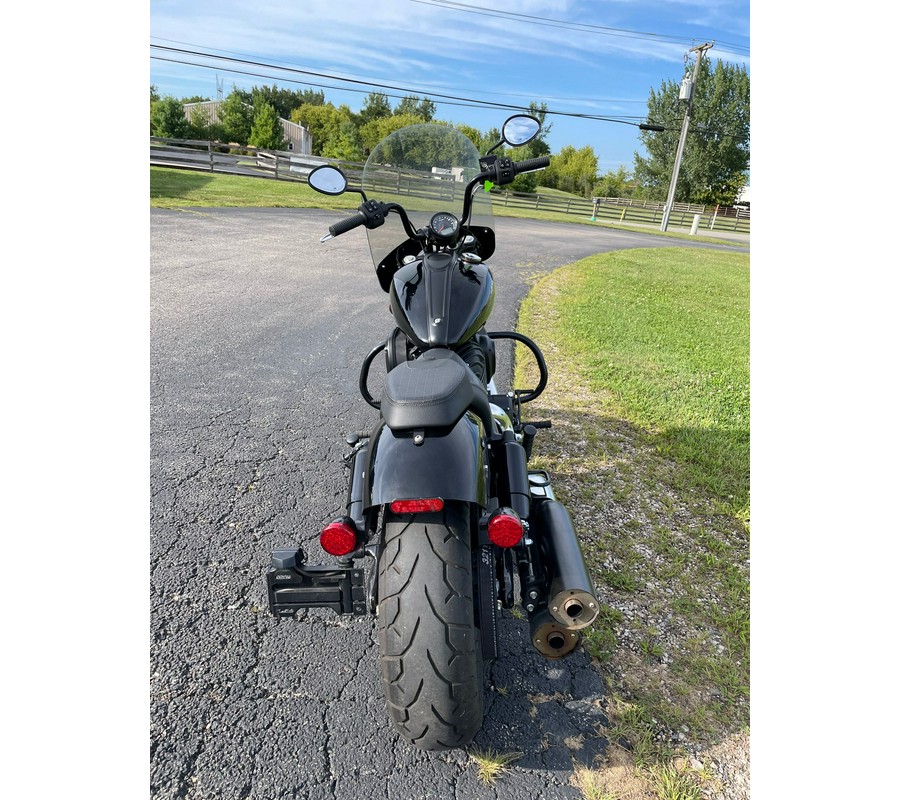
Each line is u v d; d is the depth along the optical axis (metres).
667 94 50.66
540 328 7.52
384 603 1.95
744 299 10.81
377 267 3.85
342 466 4.09
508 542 1.94
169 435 4.36
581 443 4.58
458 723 1.93
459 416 2.07
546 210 35.12
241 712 2.39
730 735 2.36
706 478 4.19
